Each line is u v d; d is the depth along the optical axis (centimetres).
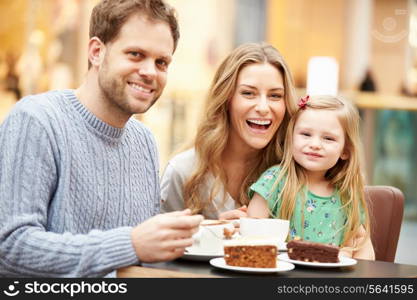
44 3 1049
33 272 209
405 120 1156
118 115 242
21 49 1048
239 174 331
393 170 1144
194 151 337
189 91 1055
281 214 302
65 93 243
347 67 1220
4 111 1052
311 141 303
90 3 1049
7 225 212
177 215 209
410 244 887
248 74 307
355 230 305
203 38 1088
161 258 204
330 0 1195
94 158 238
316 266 221
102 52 236
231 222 255
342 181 313
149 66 231
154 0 233
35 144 223
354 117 313
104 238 206
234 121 314
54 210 226
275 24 1154
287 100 315
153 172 270
